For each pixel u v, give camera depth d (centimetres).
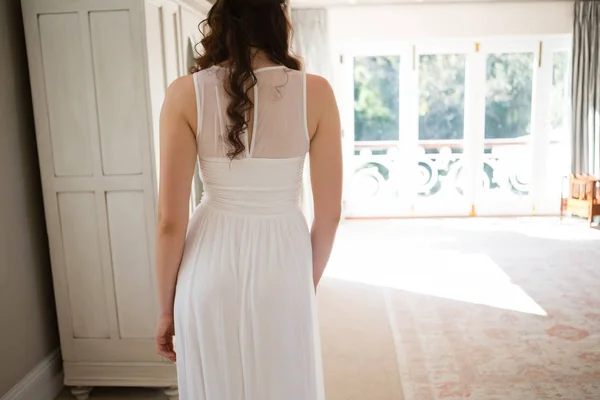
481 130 611
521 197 620
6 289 217
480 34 582
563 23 576
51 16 215
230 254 115
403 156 621
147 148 221
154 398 247
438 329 309
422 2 575
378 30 586
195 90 109
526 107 605
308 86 113
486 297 358
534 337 295
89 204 229
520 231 541
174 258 118
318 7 573
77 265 235
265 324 115
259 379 117
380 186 628
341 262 449
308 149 120
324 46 575
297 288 118
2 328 214
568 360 267
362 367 267
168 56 236
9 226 219
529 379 250
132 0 211
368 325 318
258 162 113
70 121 222
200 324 115
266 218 117
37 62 218
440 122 614
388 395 240
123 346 240
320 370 135
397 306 347
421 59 603
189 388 120
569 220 588
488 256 454
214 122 110
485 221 594
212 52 111
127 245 231
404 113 612
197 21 282
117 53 215
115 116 220
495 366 264
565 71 596
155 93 223
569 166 596
